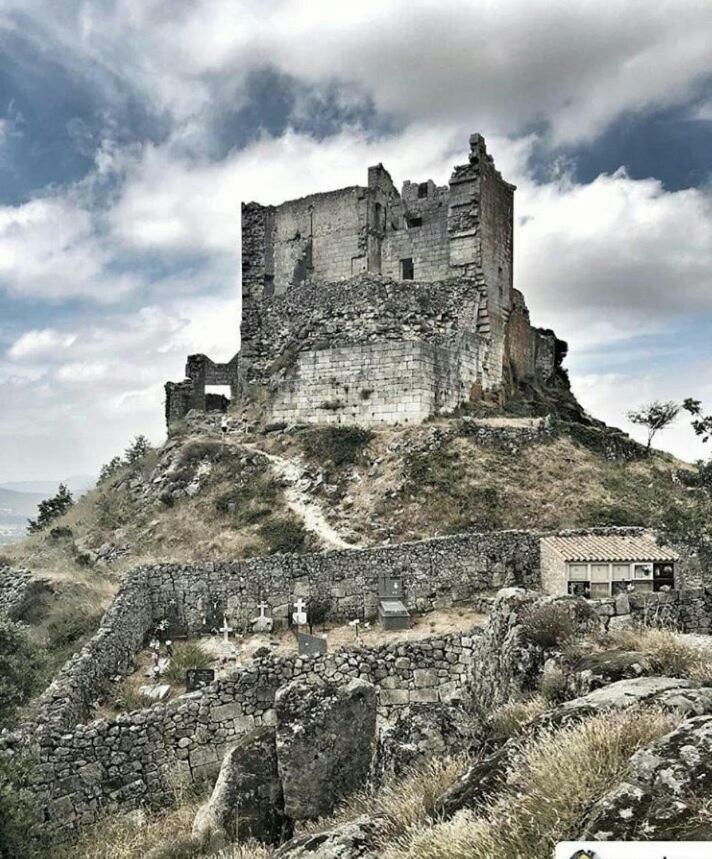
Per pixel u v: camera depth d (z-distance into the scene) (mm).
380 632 22062
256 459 42844
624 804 5809
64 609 27750
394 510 35188
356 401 44938
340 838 8062
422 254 55219
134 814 13078
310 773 10719
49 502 58156
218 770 14086
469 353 49031
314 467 40938
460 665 14953
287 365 49188
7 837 11078
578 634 11914
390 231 57156
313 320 54750
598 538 23203
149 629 23125
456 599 23734
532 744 7746
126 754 13711
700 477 24656
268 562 24062
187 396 61625
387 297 52375
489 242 53344
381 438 42156
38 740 13242
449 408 46188
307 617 23297
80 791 13141
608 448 42625
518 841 6156
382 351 44312
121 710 17578
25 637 20828
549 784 6660
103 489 48281
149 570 23609
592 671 10023
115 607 21297
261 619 23359
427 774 9094
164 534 37812
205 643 22469
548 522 32656
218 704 14508
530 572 24062
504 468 37688
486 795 7234
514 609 13109
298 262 58188
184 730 14195
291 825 10516
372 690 11555
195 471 43250
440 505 34781
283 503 38375
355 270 56875
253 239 60688
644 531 24094
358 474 39594
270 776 11109
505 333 54719
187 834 11094
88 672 17703
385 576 23844
